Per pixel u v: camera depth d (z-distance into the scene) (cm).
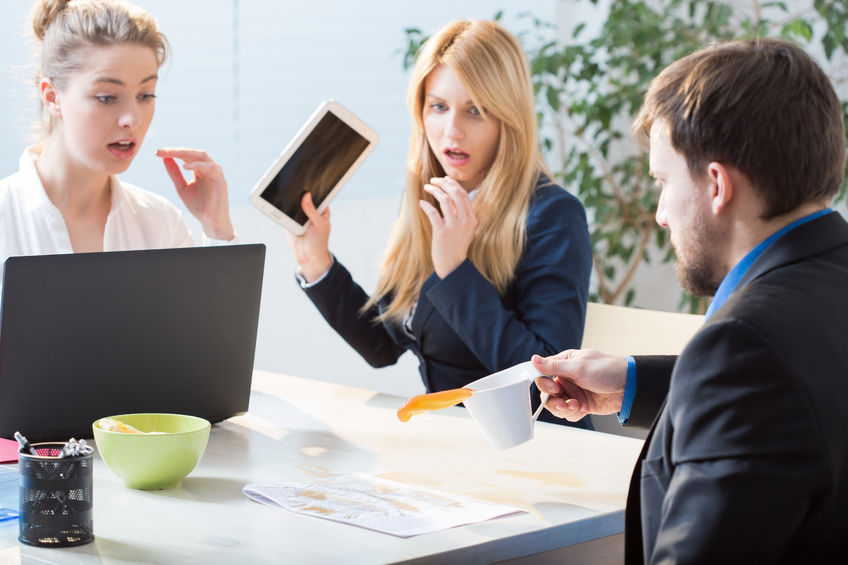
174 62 294
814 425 79
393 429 149
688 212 96
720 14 339
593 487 121
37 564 89
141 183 289
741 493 78
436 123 196
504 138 192
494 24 194
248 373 150
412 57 327
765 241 93
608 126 344
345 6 329
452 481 121
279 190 194
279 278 322
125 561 90
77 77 172
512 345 178
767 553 79
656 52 335
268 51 315
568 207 193
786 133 90
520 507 111
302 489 114
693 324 186
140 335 137
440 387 195
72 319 130
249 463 127
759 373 80
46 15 177
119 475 114
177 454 113
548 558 108
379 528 100
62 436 134
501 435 125
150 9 286
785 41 95
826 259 90
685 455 83
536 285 189
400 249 209
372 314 216
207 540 97
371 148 193
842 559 83
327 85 328
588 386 129
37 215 183
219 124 306
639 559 100
